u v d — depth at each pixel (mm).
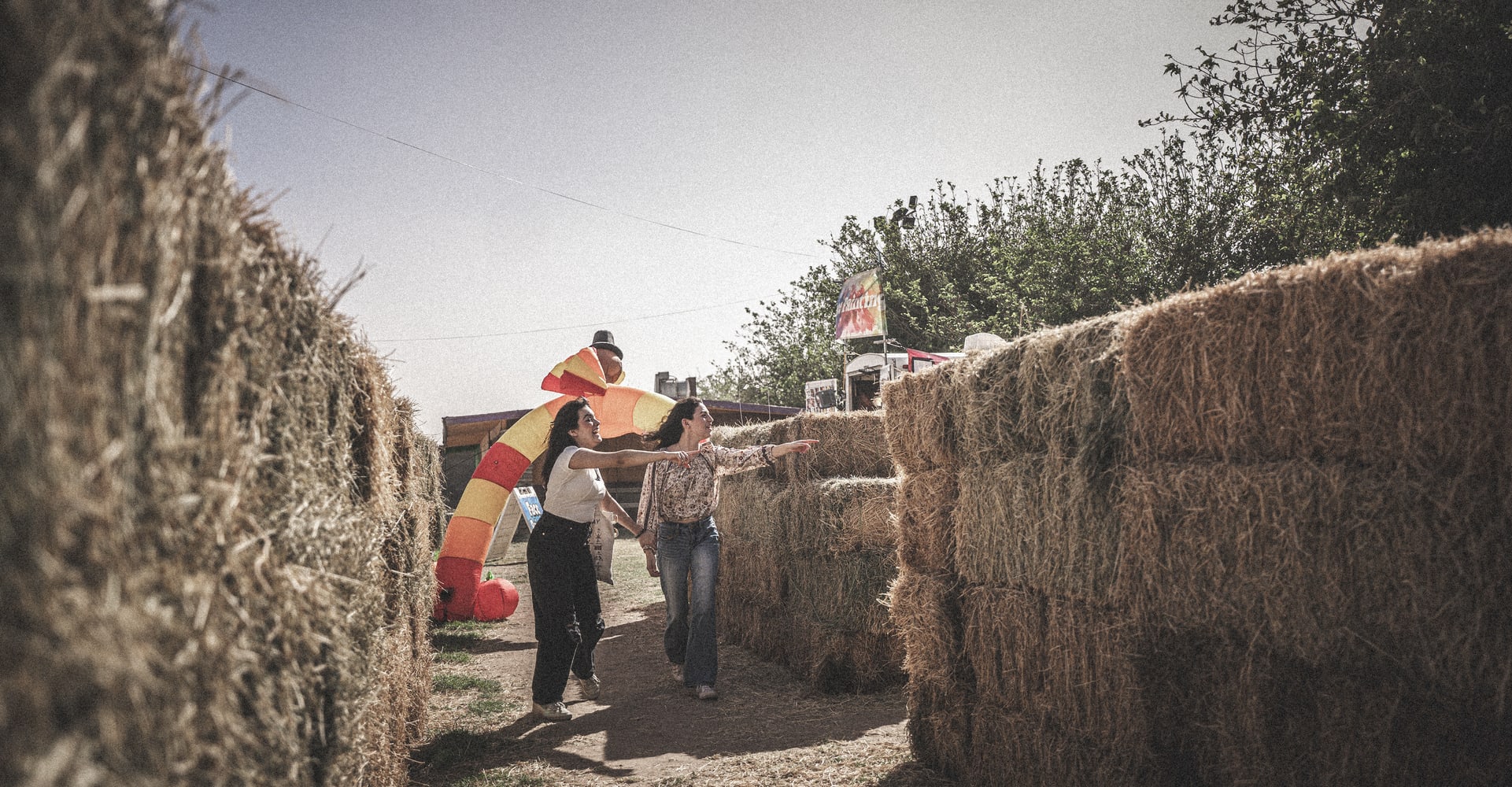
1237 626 2447
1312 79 9484
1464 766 2004
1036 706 3402
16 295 958
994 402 3682
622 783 4133
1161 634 2785
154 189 1238
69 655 957
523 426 9562
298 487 1970
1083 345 3148
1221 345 2500
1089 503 3045
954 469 4141
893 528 5719
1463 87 7961
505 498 9375
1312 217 11938
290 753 1683
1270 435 2371
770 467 7113
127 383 1172
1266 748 2408
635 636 8141
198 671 1310
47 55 993
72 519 1001
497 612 9242
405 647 4039
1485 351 1840
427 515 6348
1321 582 2180
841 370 27094
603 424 10219
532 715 5328
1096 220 24453
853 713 5277
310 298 2150
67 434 1016
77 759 970
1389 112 8281
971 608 3889
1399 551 2004
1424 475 1961
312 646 1878
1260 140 10898
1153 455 2797
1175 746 2801
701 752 4594
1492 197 8031
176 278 1332
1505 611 1827
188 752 1242
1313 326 2217
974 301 27156
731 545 7906
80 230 1059
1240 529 2412
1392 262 2062
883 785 3984
